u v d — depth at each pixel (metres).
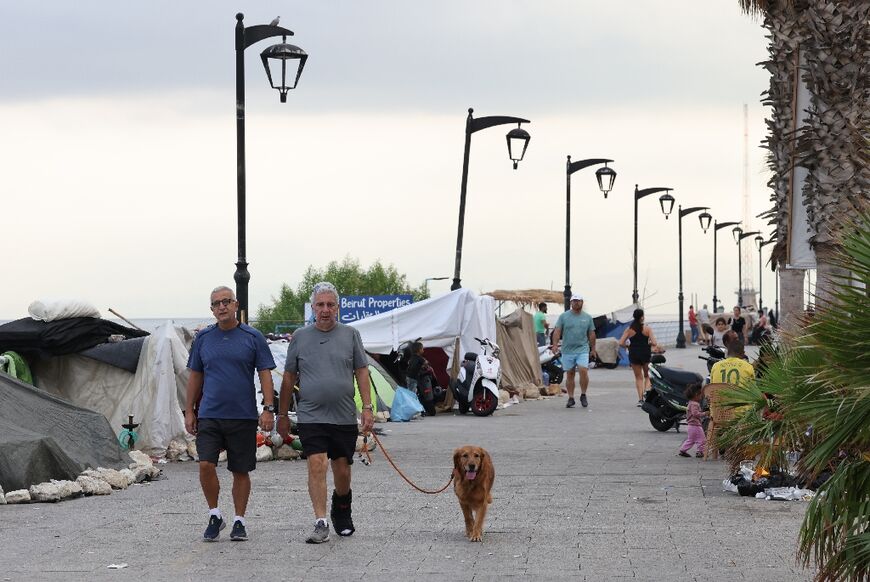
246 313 23.28
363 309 38.28
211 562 10.70
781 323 14.80
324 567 10.44
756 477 14.84
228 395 11.87
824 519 8.48
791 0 21.62
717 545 11.45
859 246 8.11
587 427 25.73
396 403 27.98
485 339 30.80
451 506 14.11
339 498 12.07
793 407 9.20
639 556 10.89
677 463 18.56
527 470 17.64
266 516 13.47
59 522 13.09
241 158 23.31
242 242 23.31
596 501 14.40
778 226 22.67
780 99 22.06
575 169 46.75
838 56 18.92
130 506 14.34
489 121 35.12
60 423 16.69
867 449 8.70
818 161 19.06
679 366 51.50
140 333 21.11
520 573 10.13
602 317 59.72
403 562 10.66
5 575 10.13
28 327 19.88
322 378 11.81
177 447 19.44
